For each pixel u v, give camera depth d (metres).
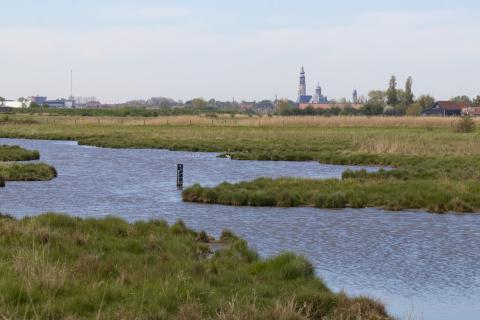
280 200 37.50
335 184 42.12
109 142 96.50
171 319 13.52
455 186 39.91
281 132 114.69
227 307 14.37
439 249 25.55
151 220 27.17
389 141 82.38
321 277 20.12
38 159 70.69
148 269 17.52
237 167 63.41
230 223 31.03
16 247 18.03
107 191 44.16
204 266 18.62
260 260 20.45
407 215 34.03
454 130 115.19
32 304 12.98
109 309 13.63
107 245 20.58
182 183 47.12
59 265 16.81
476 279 20.98
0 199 39.19
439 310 17.59
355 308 15.83
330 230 29.31
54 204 37.47
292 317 14.22
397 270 22.02
